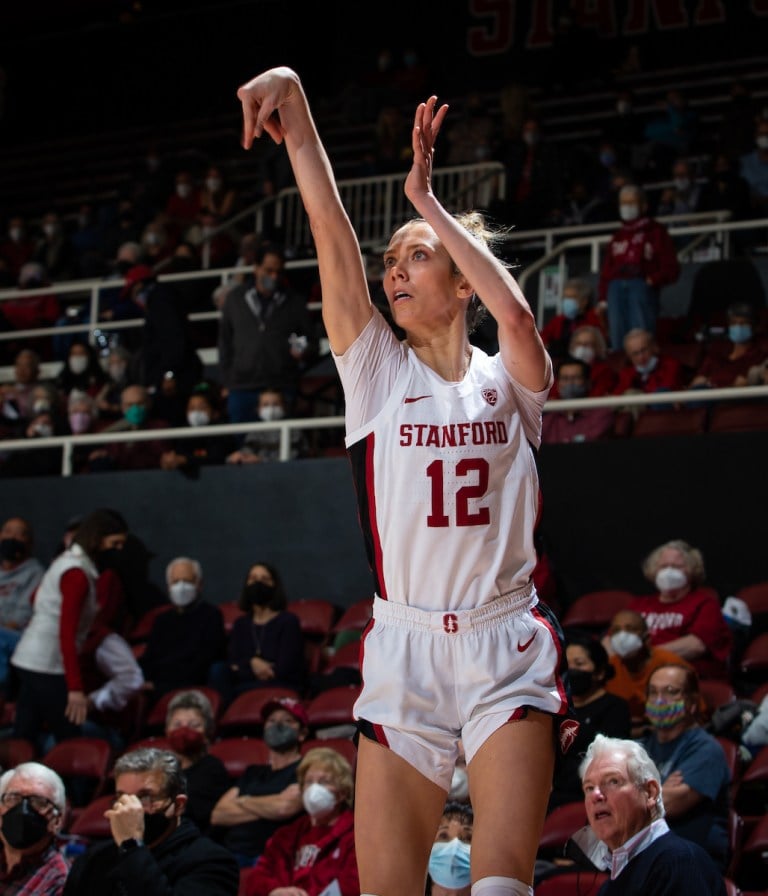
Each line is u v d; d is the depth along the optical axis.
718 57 20.61
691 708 6.71
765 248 14.61
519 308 3.18
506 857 2.91
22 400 14.18
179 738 7.76
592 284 13.95
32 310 16.98
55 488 12.06
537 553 3.31
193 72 24.69
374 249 15.53
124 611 11.07
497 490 3.21
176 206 18.86
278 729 7.55
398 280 3.33
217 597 11.25
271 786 7.45
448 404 3.24
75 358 14.33
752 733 7.25
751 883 6.97
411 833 3.10
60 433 12.96
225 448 11.96
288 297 12.38
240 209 18.11
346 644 9.55
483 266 3.20
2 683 9.98
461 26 22.28
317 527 11.03
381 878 3.04
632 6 21.08
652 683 6.77
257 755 8.05
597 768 5.42
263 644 9.41
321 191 3.29
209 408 12.16
